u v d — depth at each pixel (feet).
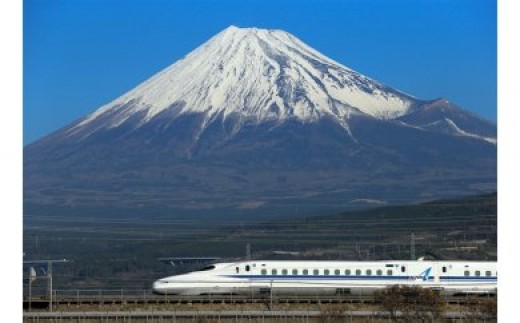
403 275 488.85
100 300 442.50
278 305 440.45
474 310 424.46
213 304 444.14
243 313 407.64
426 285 487.61
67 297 451.94
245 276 488.44
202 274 490.90
